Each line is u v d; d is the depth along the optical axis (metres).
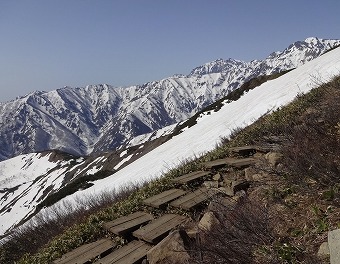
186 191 8.13
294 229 4.25
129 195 10.55
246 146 9.89
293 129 7.52
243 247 4.11
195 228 6.09
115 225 7.30
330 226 3.89
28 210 80.94
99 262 6.09
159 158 31.16
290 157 5.80
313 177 4.77
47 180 105.44
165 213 7.41
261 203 5.39
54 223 12.76
